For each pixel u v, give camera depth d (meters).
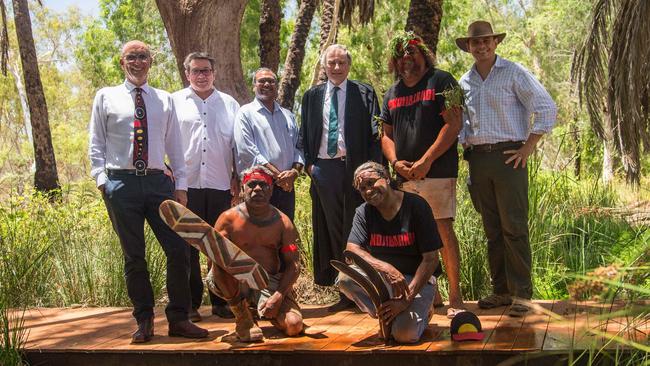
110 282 8.38
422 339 5.42
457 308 6.24
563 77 30.91
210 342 5.66
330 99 6.71
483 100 6.08
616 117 11.98
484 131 6.06
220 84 9.52
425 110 6.19
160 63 30.03
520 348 4.94
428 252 5.39
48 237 9.08
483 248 7.67
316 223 6.89
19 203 10.52
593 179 11.58
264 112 6.72
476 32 6.01
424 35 10.02
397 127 6.32
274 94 6.75
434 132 6.20
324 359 5.27
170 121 5.98
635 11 11.45
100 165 5.80
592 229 8.56
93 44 31.06
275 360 5.34
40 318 7.07
